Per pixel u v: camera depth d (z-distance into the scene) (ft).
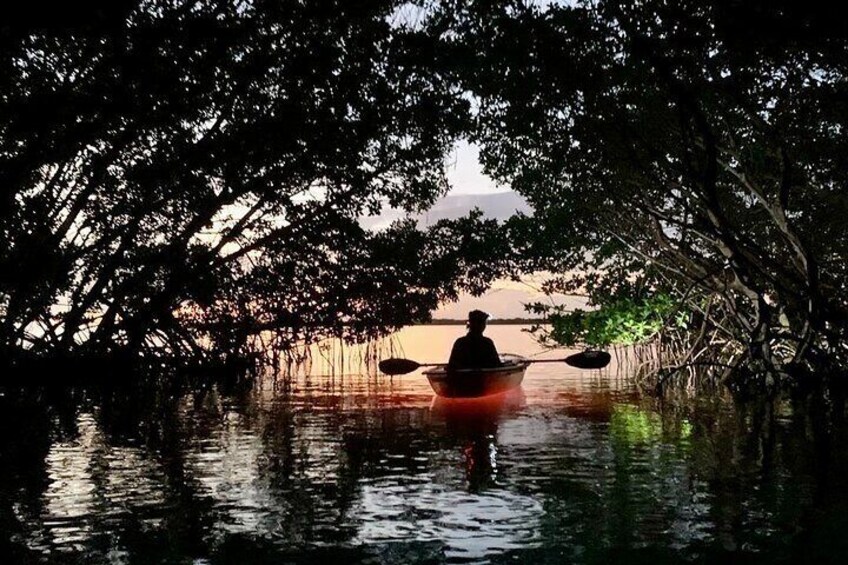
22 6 22.25
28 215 32.45
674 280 53.67
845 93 31.14
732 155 38.68
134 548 16.05
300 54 37.04
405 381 57.16
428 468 23.72
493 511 18.58
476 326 43.98
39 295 36.04
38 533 17.06
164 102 33.71
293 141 39.58
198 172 38.75
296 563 15.08
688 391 46.01
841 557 14.98
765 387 40.14
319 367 73.20
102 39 27.99
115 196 37.63
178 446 28.02
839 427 30.45
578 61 34.94
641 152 39.50
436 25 40.78
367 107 42.42
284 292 48.37
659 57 31.32
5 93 27.71
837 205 37.58
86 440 29.30
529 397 43.83
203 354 46.96
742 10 27.37
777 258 44.42
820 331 38.27
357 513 18.53
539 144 42.37
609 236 53.57
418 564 14.92
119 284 40.98
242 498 20.06
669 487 20.67
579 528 17.06
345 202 46.32
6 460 25.27
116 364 39.78
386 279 50.57
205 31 30.76
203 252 43.42
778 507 18.45
